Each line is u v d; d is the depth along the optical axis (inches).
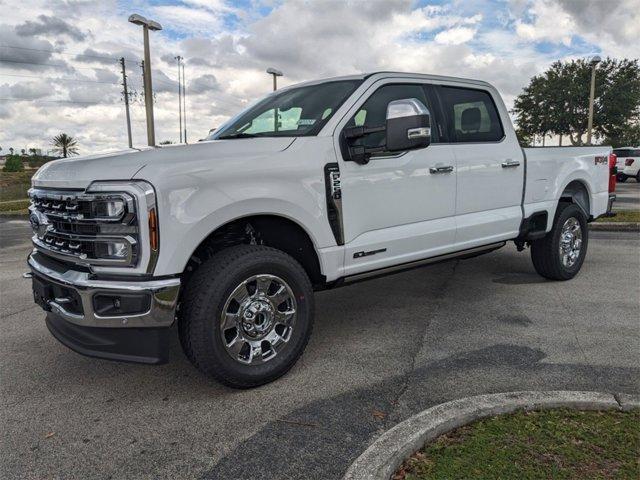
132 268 115.3
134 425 116.3
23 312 207.8
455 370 139.0
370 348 157.2
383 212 156.7
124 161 118.8
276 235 146.3
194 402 126.3
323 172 141.4
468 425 105.5
